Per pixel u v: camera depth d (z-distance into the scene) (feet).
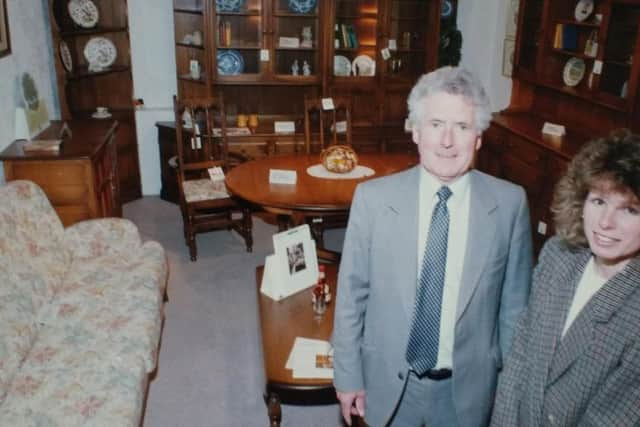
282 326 8.30
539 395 4.25
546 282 4.44
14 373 6.92
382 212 4.85
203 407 8.52
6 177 10.57
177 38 16.03
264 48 15.65
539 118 15.16
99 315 8.26
